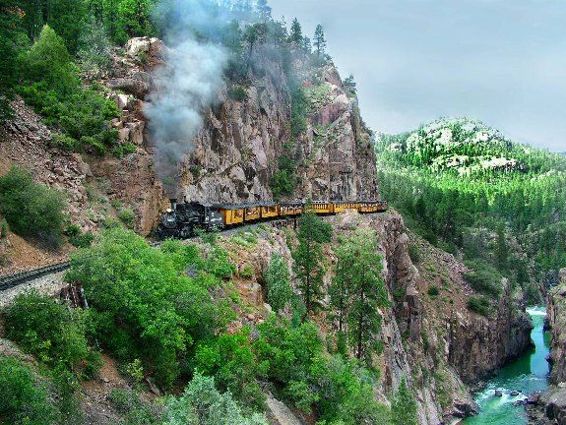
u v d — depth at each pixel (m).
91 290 23.73
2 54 38.81
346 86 116.88
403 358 66.50
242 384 25.16
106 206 42.50
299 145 89.62
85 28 60.66
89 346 21.77
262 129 80.62
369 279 48.16
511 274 136.25
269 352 30.09
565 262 160.88
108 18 65.44
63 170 41.28
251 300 36.81
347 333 48.50
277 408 27.47
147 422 19.81
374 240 58.44
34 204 33.50
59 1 61.38
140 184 45.75
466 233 151.75
